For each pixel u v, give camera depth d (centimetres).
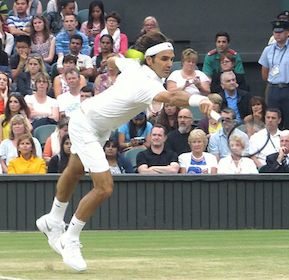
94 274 927
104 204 1551
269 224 1576
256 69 2222
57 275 920
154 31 999
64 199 1021
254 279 881
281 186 1573
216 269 969
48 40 2106
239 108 1950
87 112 973
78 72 1872
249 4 2225
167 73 987
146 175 1551
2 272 948
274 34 1945
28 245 1303
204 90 1927
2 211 1546
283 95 1934
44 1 2309
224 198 1565
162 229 1557
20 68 2014
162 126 1694
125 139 1781
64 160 1590
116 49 2105
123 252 1179
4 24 2172
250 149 1706
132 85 956
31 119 1825
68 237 962
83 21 2244
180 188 1557
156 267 990
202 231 1542
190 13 2233
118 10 2248
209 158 1633
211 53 2034
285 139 1625
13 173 1587
